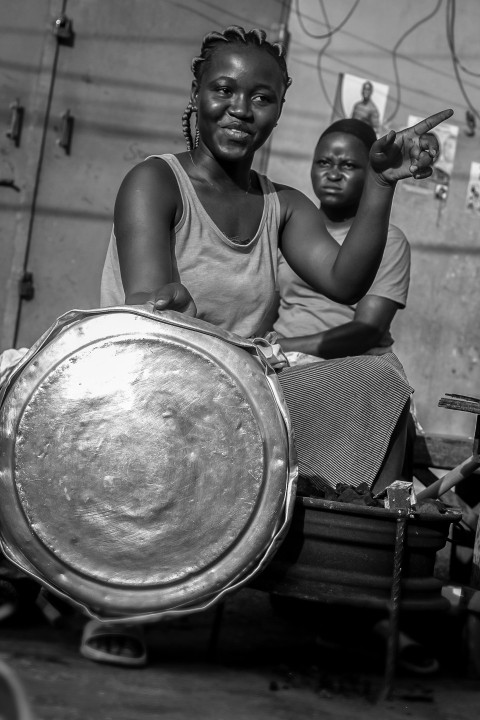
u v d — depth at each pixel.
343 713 2.09
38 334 5.92
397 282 3.80
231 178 2.73
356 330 3.68
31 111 5.86
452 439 3.76
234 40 2.65
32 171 5.85
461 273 6.41
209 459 2.24
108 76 5.95
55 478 2.25
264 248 2.77
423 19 6.28
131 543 2.24
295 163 6.14
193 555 2.24
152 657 2.40
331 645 2.64
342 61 6.17
